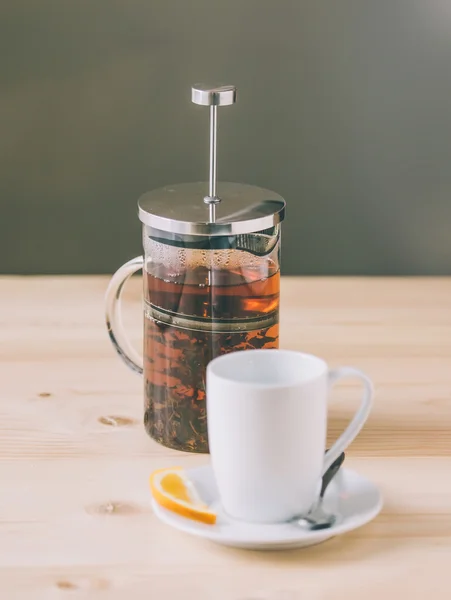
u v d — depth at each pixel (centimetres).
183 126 218
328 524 98
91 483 108
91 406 122
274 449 97
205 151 220
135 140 219
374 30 213
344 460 112
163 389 113
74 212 224
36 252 227
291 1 211
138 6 210
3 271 227
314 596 93
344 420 119
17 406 122
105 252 227
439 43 215
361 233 228
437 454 113
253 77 215
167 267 110
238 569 96
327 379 100
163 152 220
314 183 223
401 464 111
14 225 224
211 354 110
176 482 103
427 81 217
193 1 210
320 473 100
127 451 113
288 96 217
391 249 229
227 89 112
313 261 229
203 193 116
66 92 215
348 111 218
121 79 214
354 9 212
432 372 131
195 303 109
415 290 156
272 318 111
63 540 99
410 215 227
